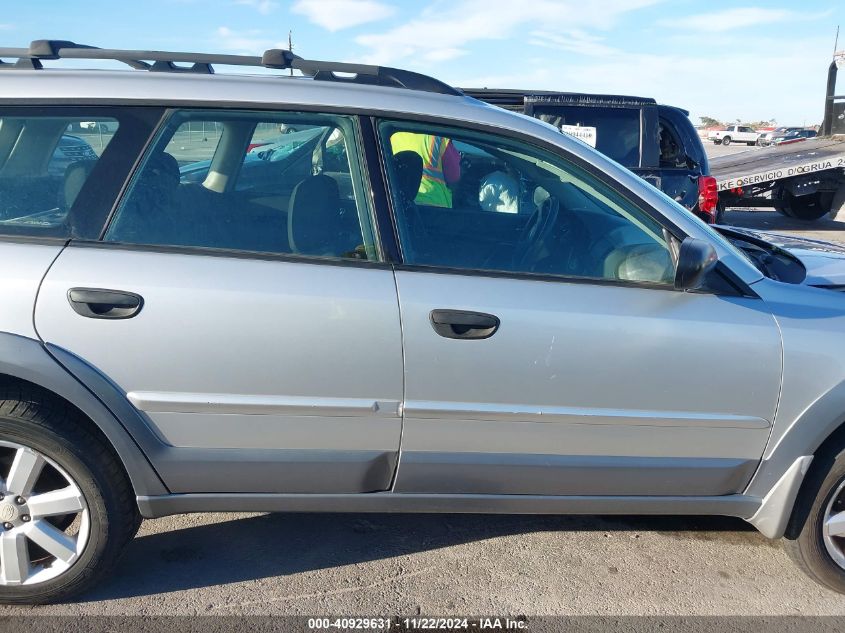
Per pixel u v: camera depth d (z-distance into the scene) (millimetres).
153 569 2881
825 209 12648
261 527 3203
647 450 2701
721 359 2611
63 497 2533
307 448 2578
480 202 2840
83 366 2395
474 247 2668
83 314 2387
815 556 2832
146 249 2482
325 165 2668
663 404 2631
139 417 2475
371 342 2479
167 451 2533
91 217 2484
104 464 2514
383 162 2613
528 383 2557
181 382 2451
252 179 2662
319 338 2463
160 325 2412
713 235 2822
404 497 2691
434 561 3010
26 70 2629
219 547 3045
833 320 2703
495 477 2682
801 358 2639
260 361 2455
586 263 2695
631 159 7637
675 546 3184
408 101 2668
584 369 2566
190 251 2504
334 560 2990
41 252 2432
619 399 2609
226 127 2604
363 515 3332
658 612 2744
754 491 2795
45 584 2596
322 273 2514
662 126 7895
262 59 2768
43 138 2527
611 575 2959
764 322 2652
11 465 2551
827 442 2768
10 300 2373
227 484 2602
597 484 2736
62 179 2520
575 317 2559
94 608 2643
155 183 2541
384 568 2951
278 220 2584
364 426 2562
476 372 2527
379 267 2555
